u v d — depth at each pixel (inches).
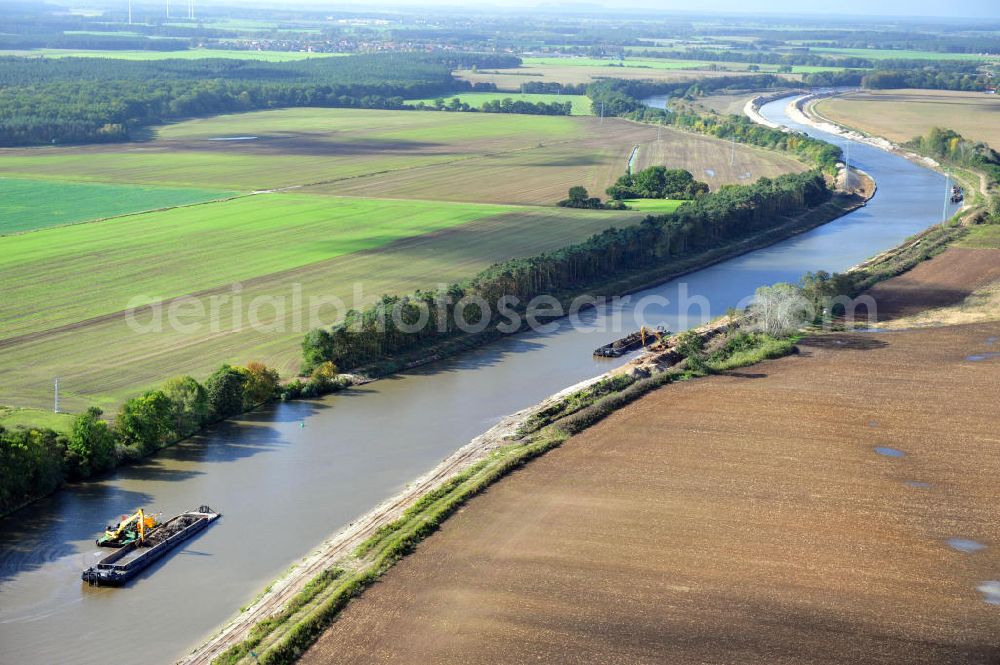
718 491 3833.7
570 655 2849.4
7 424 4165.8
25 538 3516.2
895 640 2935.5
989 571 3302.2
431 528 3535.9
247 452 4234.7
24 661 2866.6
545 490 3838.6
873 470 4033.0
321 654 2866.6
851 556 3378.4
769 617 3034.0
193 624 3056.1
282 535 3563.0
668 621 3006.9
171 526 3563.0
